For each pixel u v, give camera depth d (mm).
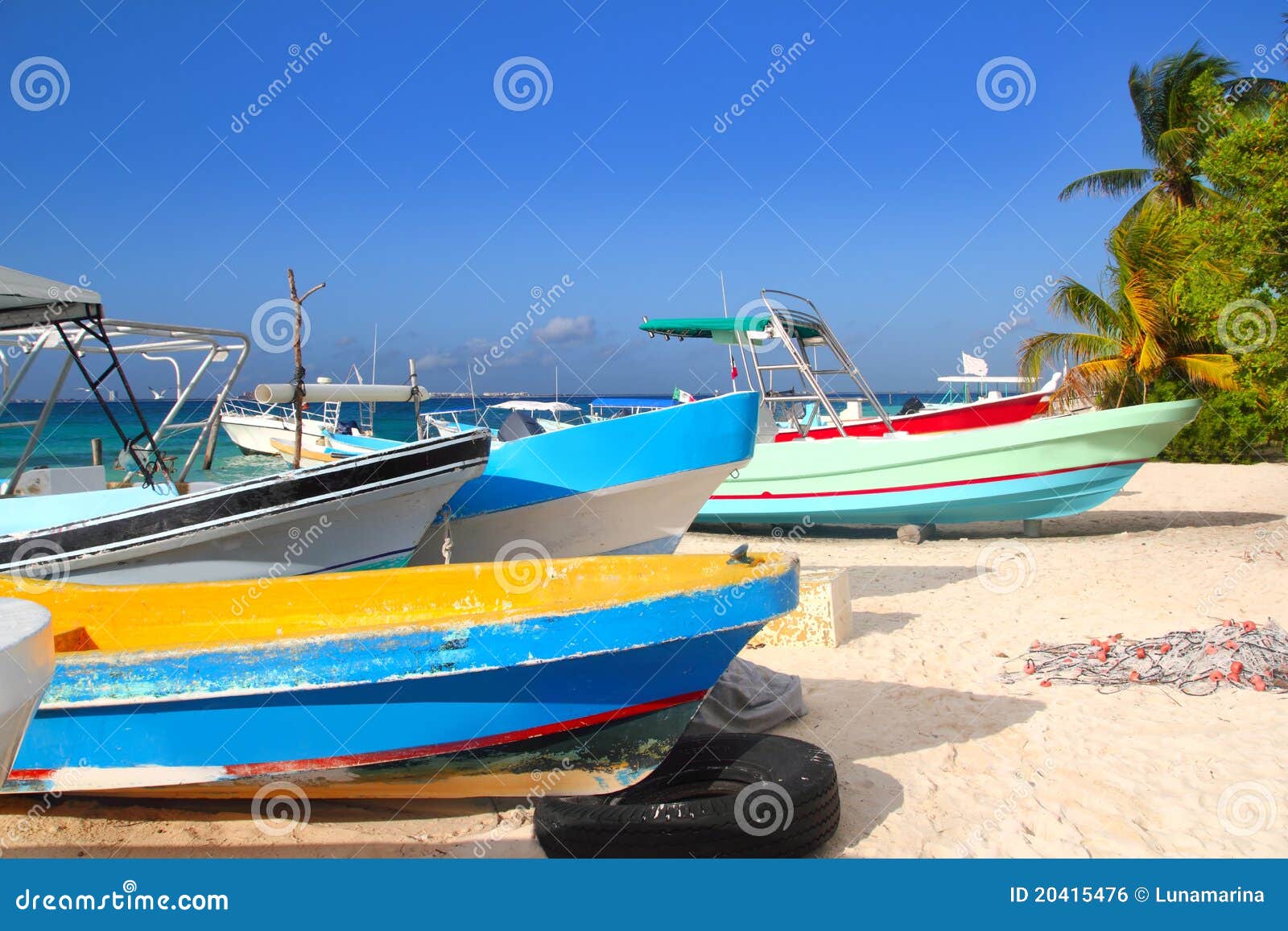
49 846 4758
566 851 4445
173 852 4664
